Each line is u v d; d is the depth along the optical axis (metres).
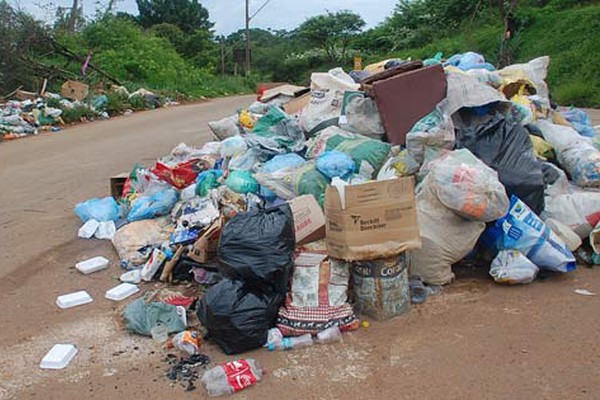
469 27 28.06
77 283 4.24
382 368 2.93
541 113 5.70
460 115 4.83
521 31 23.53
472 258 4.22
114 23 25.80
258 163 5.12
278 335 3.22
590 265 4.13
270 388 2.80
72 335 3.44
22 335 3.46
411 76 4.96
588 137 5.77
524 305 3.53
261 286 3.25
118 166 8.72
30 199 6.77
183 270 4.18
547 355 2.97
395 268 3.43
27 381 2.96
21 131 12.88
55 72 18.47
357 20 43.47
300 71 45.53
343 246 3.42
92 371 3.04
